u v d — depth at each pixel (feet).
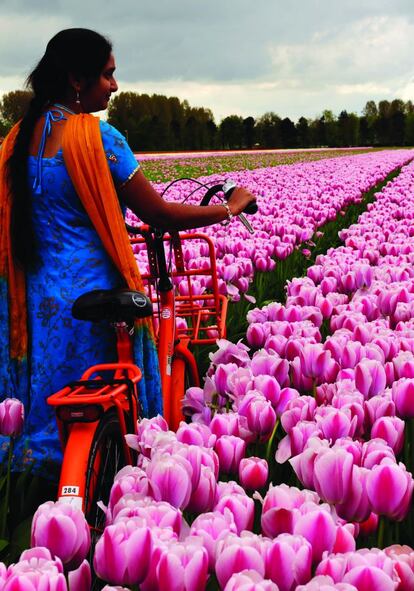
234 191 12.19
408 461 10.36
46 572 5.69
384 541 8.17
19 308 10.93
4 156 10.69
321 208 44.60
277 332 14.12
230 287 20.29
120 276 10.86
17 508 10.48
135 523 6.21
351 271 19.71
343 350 12.14
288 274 28.09
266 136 463.42
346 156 190.70
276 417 10.43
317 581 5.66
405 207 52.24
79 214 10.55
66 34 10.69
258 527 9.20
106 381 9.22
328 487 6.92
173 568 5.75
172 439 8.48
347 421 8.82
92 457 8.79
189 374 14.75
